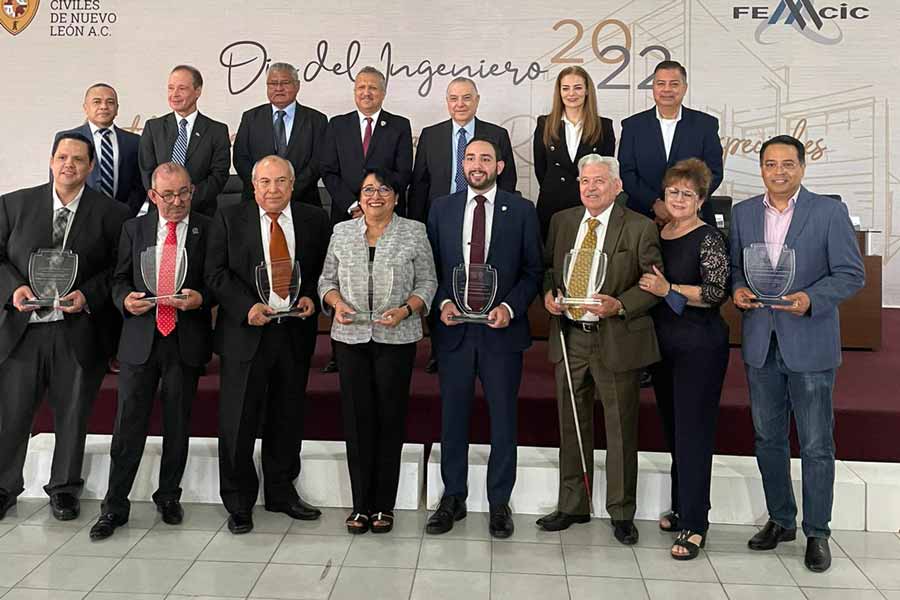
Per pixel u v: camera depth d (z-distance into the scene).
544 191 3.90
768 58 6.26
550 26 6.34
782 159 2.74
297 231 3.13
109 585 2.65
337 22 6.43
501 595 2.60
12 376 3.20
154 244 3.09
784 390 2.90
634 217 2.96
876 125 6.24
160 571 2.75
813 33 6.23
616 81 6.33
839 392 3.75
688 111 3.86
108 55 6.51
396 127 4.06
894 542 3.03
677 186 2.86
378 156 4.01
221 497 3.15
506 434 3.08
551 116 3.93
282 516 3.25
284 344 3.12
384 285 2.98
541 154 3.97
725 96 6.30
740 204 2.93
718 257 2.83
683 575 2.75
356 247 3.03
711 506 3.20
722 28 6.27
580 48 6.34
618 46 6.31
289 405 3.19
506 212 3.09
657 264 2.92
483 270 2.92
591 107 3.86
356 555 2.88
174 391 3.14
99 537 3.00
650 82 6.31
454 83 3.90
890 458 3.49
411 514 3.27
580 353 3.02
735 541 3.04
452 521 3.12
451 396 3.10
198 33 6.47
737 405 3.55
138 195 4.18
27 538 3.02
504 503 3.10
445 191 3.91
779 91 6.27
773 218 2.86
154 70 6.49
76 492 3.28
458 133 3.93
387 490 3.09
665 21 6.28
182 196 3.04
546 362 4.35
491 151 3.04
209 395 3.74
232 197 4.75
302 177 4.05
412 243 3.04
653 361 2.92
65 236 3.20
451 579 2.70
